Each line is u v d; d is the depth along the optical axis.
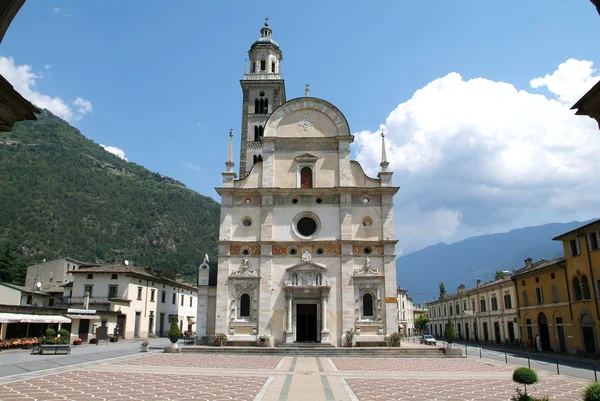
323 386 26.08
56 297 80.19
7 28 9.70
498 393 23.98
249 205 55.56
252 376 30.33
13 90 10.16
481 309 84.19
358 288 52.59
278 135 57.88
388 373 32.66
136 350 51.97
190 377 29.59
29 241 144.88
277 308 52.38
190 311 105.25
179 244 189.38
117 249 169.75
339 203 55.09
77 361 38.97
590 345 49.53
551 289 57.91
